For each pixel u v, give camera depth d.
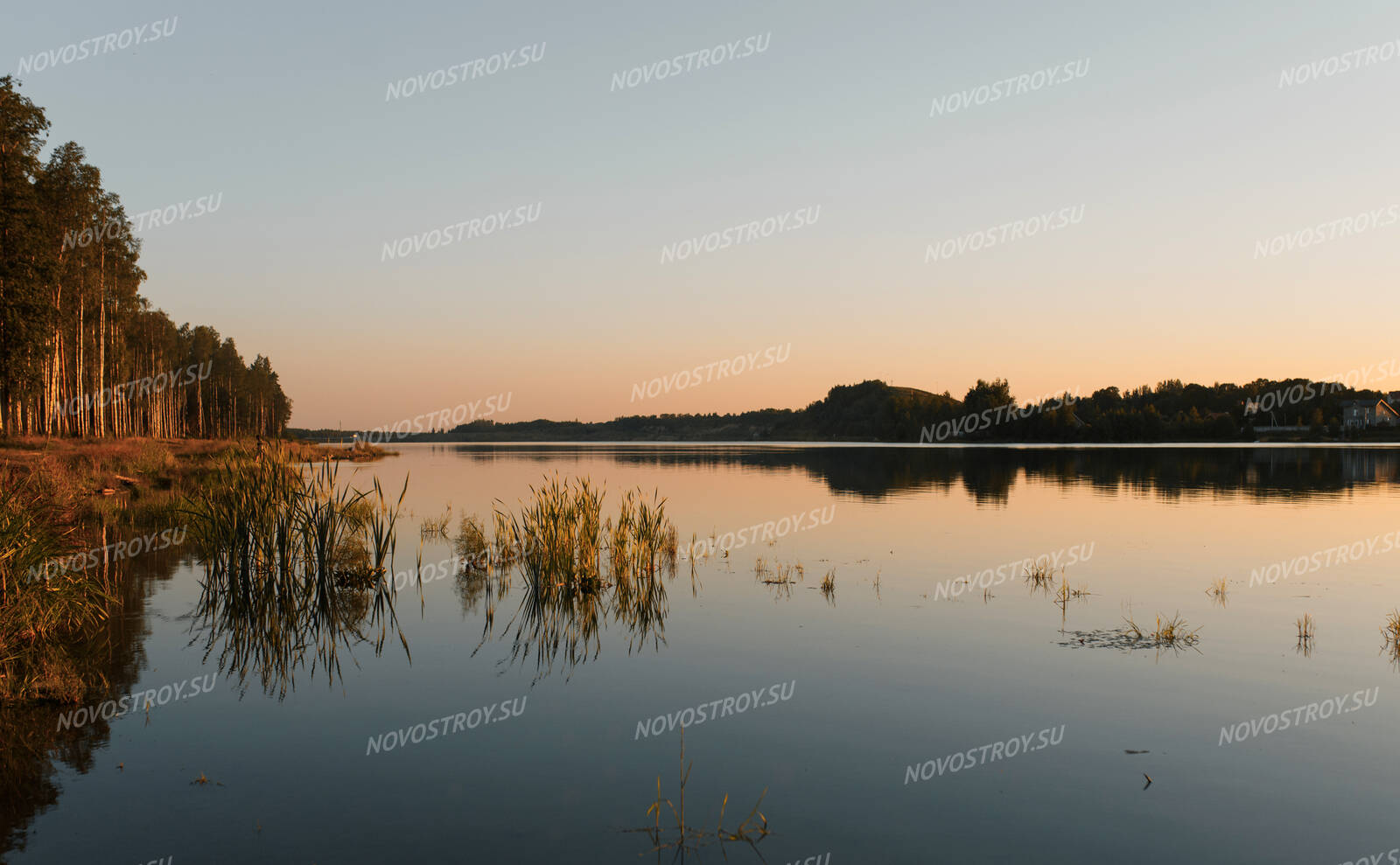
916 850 6.32
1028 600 14.92
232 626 13.06
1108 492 36.78
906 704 9.59
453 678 10.62
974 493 36.84
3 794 7.26
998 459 70.56
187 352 111.62
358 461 77.69
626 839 6.51
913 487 40.78
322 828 6.65
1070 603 14.70
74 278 50.72
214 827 6.65
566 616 13.92
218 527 15.01
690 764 7.96
